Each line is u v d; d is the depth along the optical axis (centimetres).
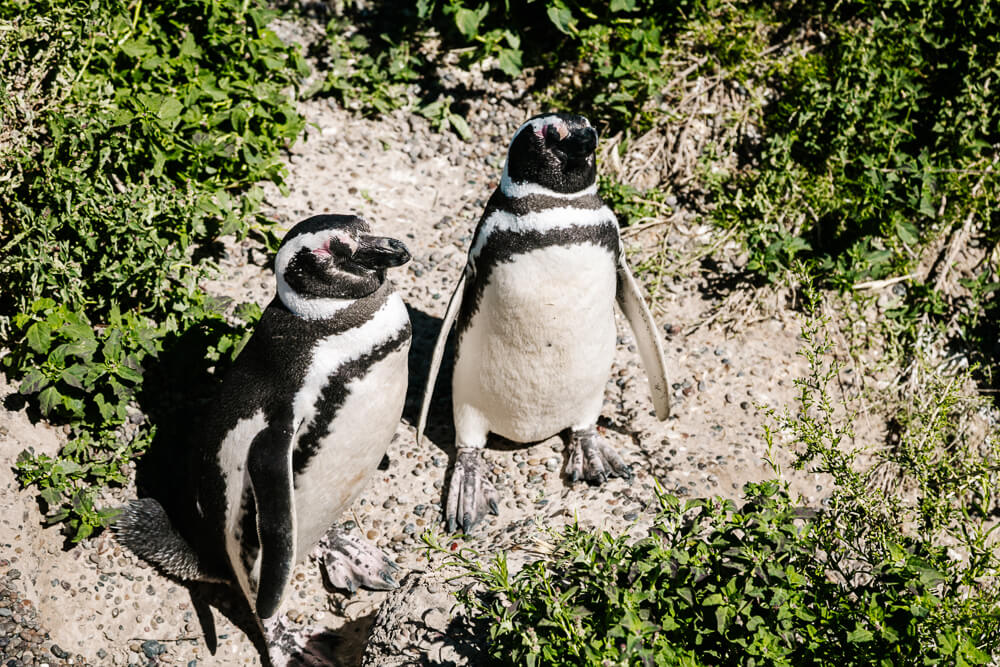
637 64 676
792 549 409
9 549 462
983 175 643
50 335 493
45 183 523
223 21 654
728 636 394
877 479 559
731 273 640
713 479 538
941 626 379
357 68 716
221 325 543
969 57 652
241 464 433
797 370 602
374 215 653
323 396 427
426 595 449
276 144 636
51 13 558
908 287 639
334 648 473
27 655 447
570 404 520
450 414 575
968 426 588
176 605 484
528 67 723
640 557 415
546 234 456
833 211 644
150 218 538
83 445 493
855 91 646
